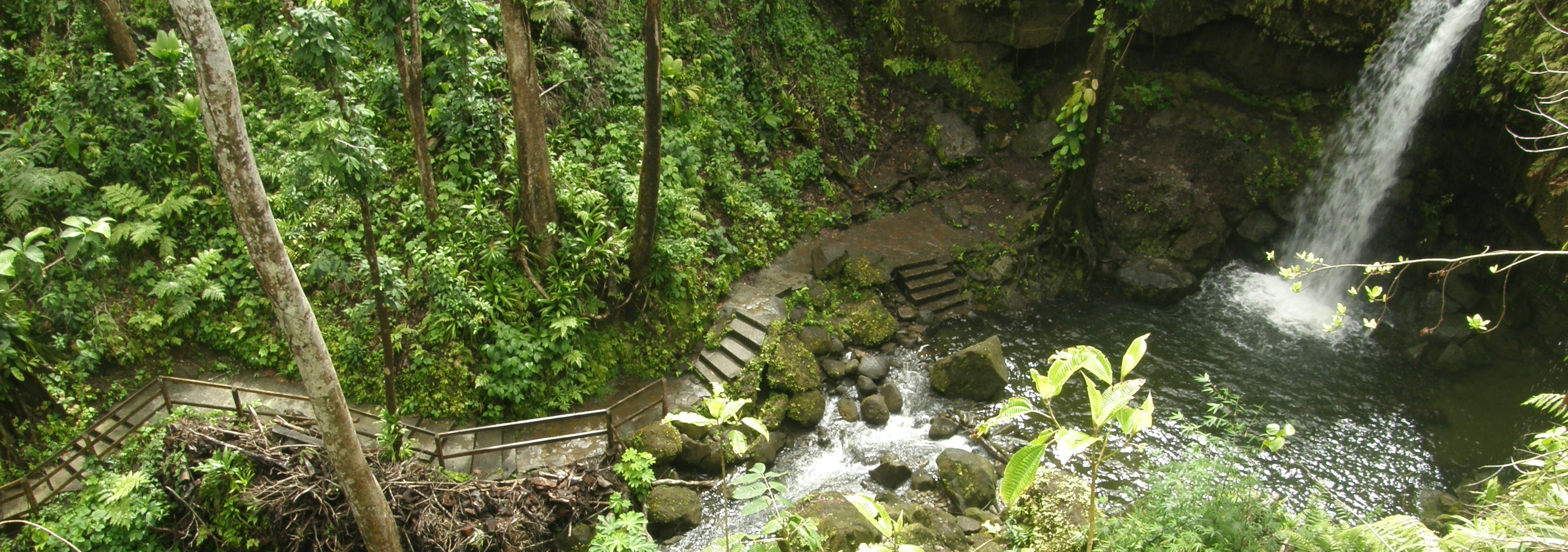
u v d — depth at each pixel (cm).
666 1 1464
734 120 1489
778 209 1459
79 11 1186
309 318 631
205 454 885
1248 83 1582
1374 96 1428
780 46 1617
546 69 1306
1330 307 1415
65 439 980
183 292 1077
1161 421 1115
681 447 1000
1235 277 1505
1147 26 1556
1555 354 1222
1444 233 1416
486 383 1041
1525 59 1074
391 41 945
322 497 832
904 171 1627
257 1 1232
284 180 796
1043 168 1593
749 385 1111
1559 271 1222
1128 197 1497
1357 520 586
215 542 865
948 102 1686
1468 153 1357
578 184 1177
